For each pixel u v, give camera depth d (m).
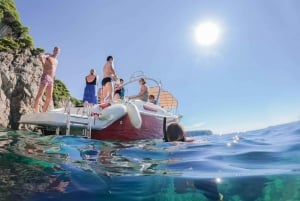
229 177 3.23
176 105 12.25
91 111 8.09
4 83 11.80
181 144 5.43
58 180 3.17
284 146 4.87
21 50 13.17
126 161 4.10
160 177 3.32
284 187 2.88
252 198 2.77
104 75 9.65
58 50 9.14
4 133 6.54
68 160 4.00
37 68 13.54
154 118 9.23
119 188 3.02
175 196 2.83
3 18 13.96
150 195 2.87
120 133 7.99
